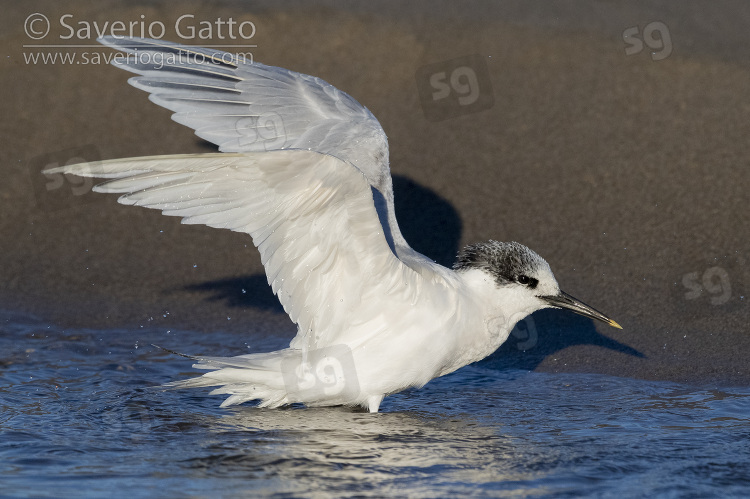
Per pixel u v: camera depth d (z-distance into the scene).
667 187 14.51
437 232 14.26
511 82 16.70
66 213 15.34
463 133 15.92
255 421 9.25
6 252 14.52
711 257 13.15
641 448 8.43
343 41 17.64
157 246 14.70
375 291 8.89
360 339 9.09
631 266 13.19
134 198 8.09
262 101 10.93
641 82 16.45
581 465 8.05
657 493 7.51
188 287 13.76
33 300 13.34
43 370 11.05
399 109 16.39
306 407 9.73
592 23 18.09
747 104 15.79
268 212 8.27
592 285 12.88
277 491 7.59
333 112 10.97
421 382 9.32
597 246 13.65
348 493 7.54
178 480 7.82
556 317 12.37
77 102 16.98
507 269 9.60
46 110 16.81
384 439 8.70
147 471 8.02
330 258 8.62
